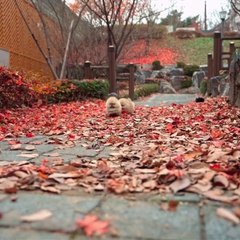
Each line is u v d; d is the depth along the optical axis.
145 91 10.19
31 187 1.39
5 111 4.74
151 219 1.08
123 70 8.79
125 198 1.27
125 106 4.73
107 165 1.76
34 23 9.56
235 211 1.11
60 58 10.08
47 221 1.06
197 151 1.98
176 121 3.62
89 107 5.77
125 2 8.98
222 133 2.77
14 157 2.06
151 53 17.81
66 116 4.58
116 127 3.43
